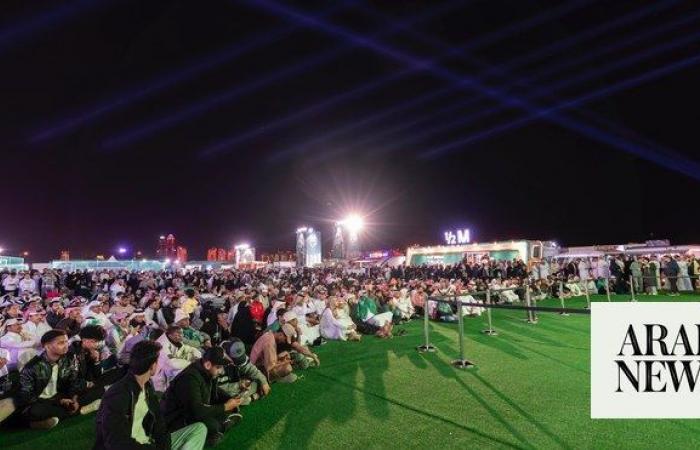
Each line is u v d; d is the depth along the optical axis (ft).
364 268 113.39
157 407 11.88
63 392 17.74
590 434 14.62
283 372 21.83
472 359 25.79
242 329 33.53
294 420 16.67
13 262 112.68
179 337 22.22
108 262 130.93
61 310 32.50
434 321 43.21
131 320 26.81
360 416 16.90
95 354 19.35
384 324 35.58
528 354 26.50
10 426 16.74
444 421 16.10
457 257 102.73
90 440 15.61
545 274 70.79
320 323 34.99
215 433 14.65
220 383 17.89
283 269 118.73
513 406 17.47
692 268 59.21
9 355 23.65
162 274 88.17
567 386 19.88
